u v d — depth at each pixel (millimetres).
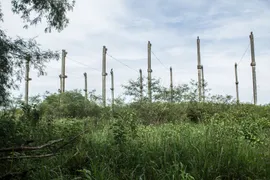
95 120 11016
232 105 15477
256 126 8969
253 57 24969
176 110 13867
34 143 6562
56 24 8031
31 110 8188
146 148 5930
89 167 5406
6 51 6516
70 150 6465
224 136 6547
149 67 22375
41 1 7633
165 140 6297
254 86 24516
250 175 4898
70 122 9883
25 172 5016
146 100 13789
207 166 4879
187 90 15344
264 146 7066
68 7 8102
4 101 6785
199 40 24828
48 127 7750
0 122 6340
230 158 5203
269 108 14516
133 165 5355
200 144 5875
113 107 13664
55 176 5066
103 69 24516
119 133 6352
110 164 5402
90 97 17734
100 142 6891
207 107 14727
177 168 4594
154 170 4934
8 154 5605
